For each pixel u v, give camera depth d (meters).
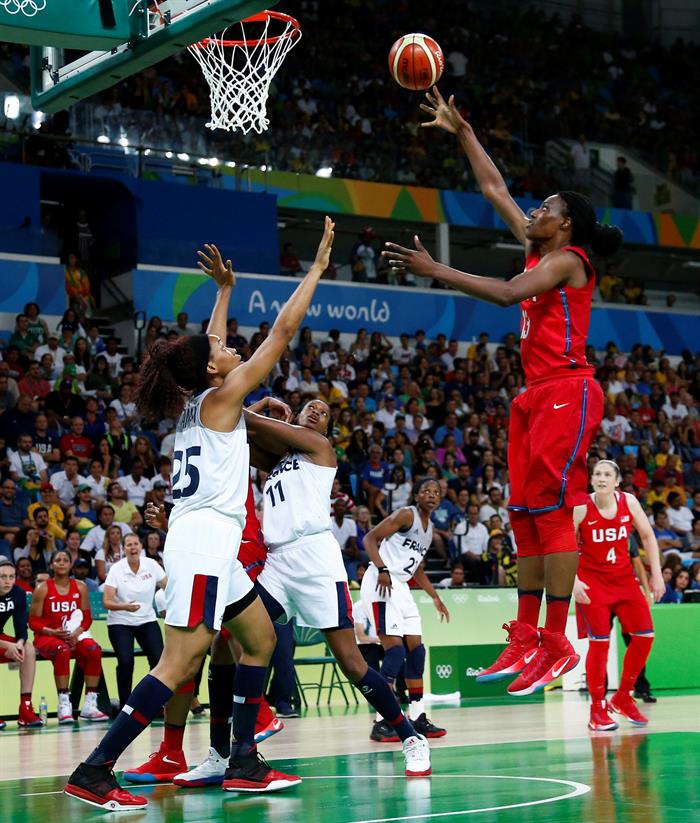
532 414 4.29
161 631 11.19
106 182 17.69
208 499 5.09
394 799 5.04
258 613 5.44
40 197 17.55
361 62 22.38
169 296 17.84
